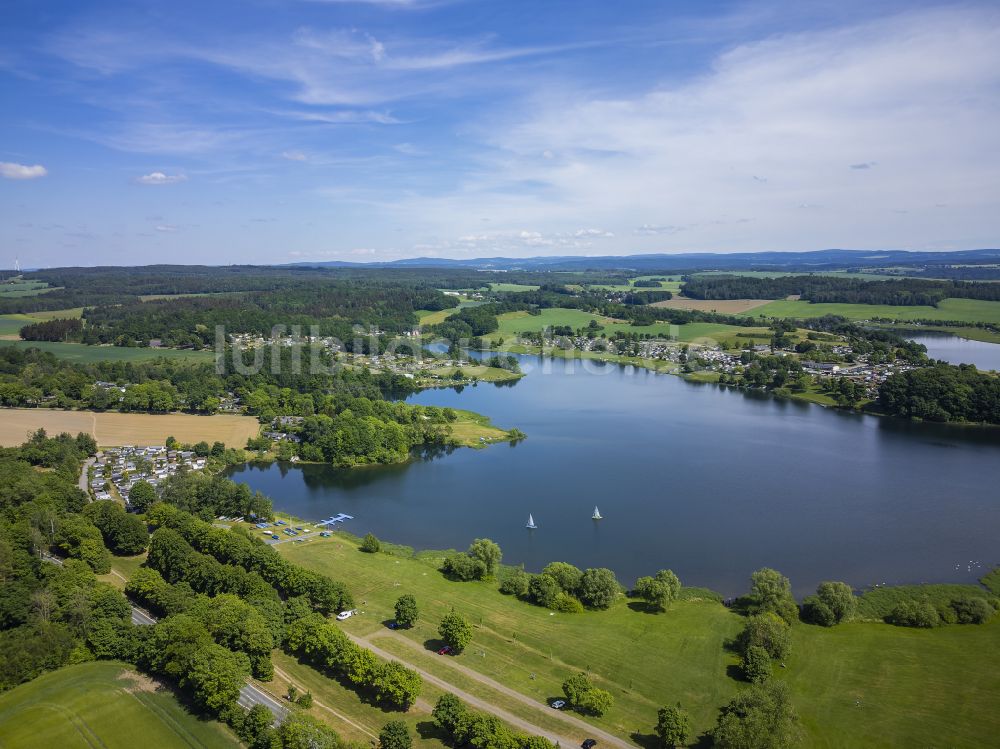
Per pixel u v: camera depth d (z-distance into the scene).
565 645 143.25
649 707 121.81
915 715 118.81
